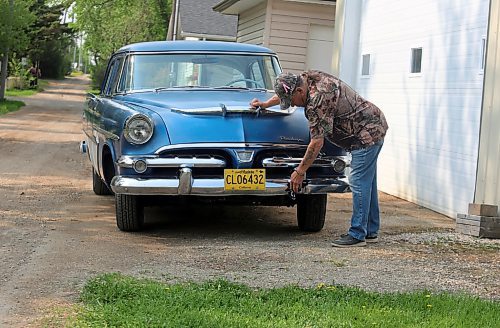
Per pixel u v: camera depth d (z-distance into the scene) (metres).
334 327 4.20
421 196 9.94
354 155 6.54
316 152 6.24
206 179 6.51
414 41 10.35
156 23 41.91
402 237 7.26
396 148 10.84
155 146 6.47
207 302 4.63
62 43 76.19
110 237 6.91
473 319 4.42
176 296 4.73
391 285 5.30
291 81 6.19
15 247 6.39
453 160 9.08
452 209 9.01
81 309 4.55
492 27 7.73
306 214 7.26
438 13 9.67
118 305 4.56
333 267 5.79
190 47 8.12
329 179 6.78
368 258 6.16
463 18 9.03
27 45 31.94
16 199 8.96
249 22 19.08
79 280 5.30
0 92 31.33
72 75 100.19
